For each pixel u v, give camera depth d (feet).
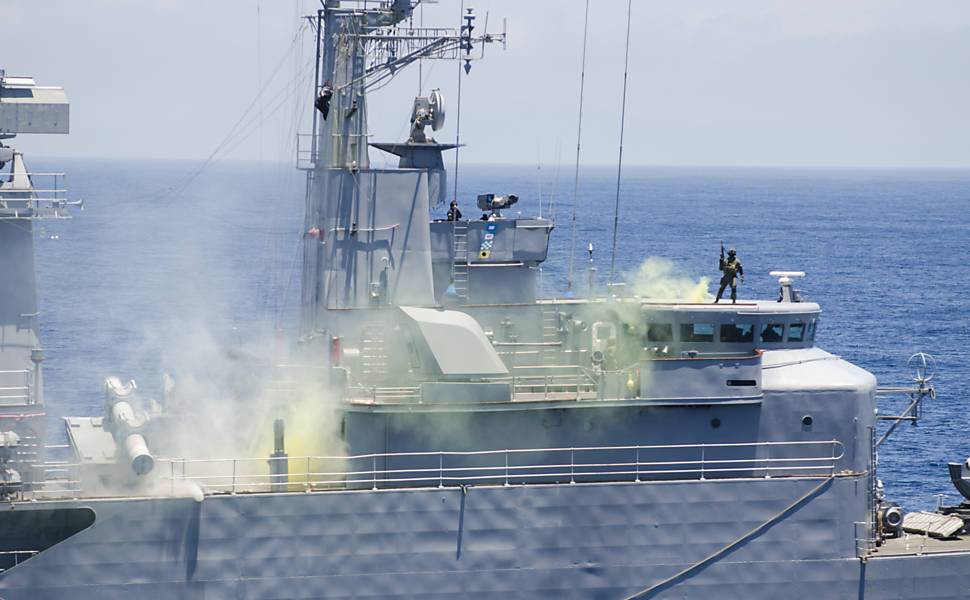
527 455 423.23
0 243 420.36
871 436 437.58
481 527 401.29
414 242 451.53
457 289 469.98
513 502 402.93
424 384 411.95
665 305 444.14
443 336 414.62
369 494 393.50
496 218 476.54
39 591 376.68
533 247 476.13
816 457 433.89
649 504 411.13
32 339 424.05
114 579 381.60
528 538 404.57
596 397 423.64
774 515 418.31
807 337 451.12
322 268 451.12
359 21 450.30
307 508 390.83
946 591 430.61
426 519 398.01
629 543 410.93
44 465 406.41
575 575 408.26
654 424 429.38
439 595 400.67
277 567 390.42
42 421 417.69
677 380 422.82
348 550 394.11
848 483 422.41
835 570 422.82
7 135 426.10
